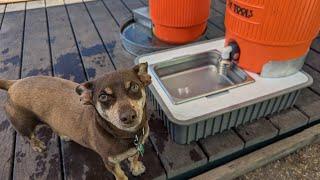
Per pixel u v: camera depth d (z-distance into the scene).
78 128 1.18
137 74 1.08
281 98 1.53
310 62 2.02
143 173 1.35
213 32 2.43
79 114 1.17
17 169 1.38
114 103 0.96
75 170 1.37
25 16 2.89
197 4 1.99
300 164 1.55
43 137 1.54
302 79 1.57
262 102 1.48
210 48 1.86
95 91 1.01
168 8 1.98
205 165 1.47
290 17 1.34
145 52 2.13
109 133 1.06
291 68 1.57
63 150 1.46
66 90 1.24
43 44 2.40
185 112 1.37
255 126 1.57
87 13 2.89
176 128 1.39
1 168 1.38
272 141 1.62
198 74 1.85
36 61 2.17
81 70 2.05
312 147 1.64
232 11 1.52
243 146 1.49
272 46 1.46
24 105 1.26
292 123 1.57
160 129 1.56
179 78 1.82
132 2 3.08
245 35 1.51
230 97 1.46
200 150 1.45
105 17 2.80
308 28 1.40
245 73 1.62
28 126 1.35
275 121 1.59
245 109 1.47
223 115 1.42
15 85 1.29
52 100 1.22
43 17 2.86
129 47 2.19
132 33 2.43
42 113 1.25
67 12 2.93
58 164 1.40
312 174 1.50
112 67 2.07
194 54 1.80
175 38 2.15
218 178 1.40
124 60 2.14
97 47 2.32
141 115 1.01
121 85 0.98
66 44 2.38
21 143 1.52
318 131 1.60
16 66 2.12
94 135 1.11
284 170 1.53
